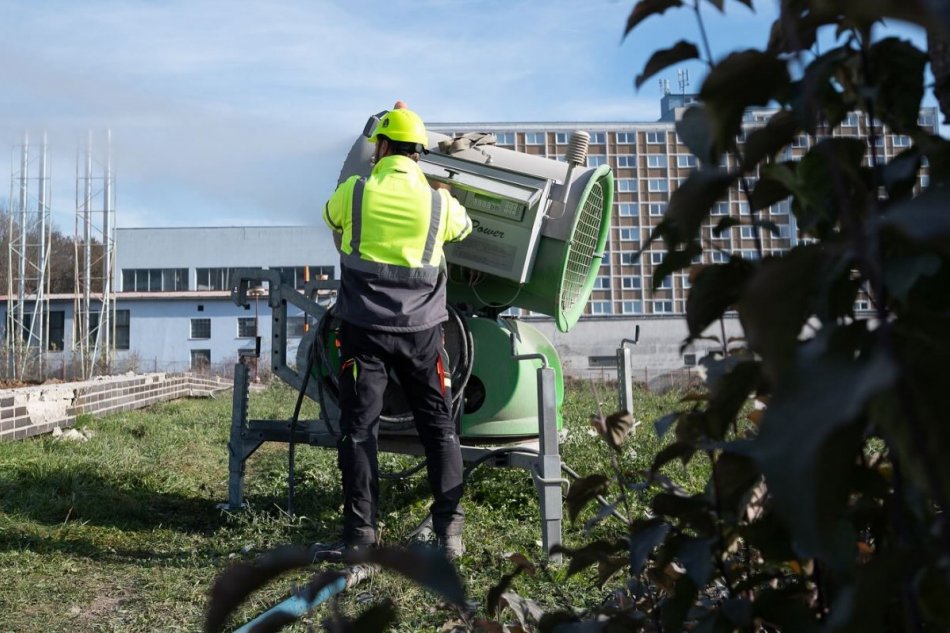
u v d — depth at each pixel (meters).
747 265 1.03
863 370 0.56
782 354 0.67
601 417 1.47
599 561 1.47
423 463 5.76
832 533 0.65
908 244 0.76
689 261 1.09
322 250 56.41
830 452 0.60
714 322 1.06
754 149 0.90
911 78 0.99
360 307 4.60
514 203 5.34
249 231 56.41
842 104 1.03
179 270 56.12
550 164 5.64
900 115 1.01
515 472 6.36
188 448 9.16
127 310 52.94
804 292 0.68
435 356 4.74
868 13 0.47
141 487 6.82
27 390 10.48
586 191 5.41
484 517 5.51
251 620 2.90
